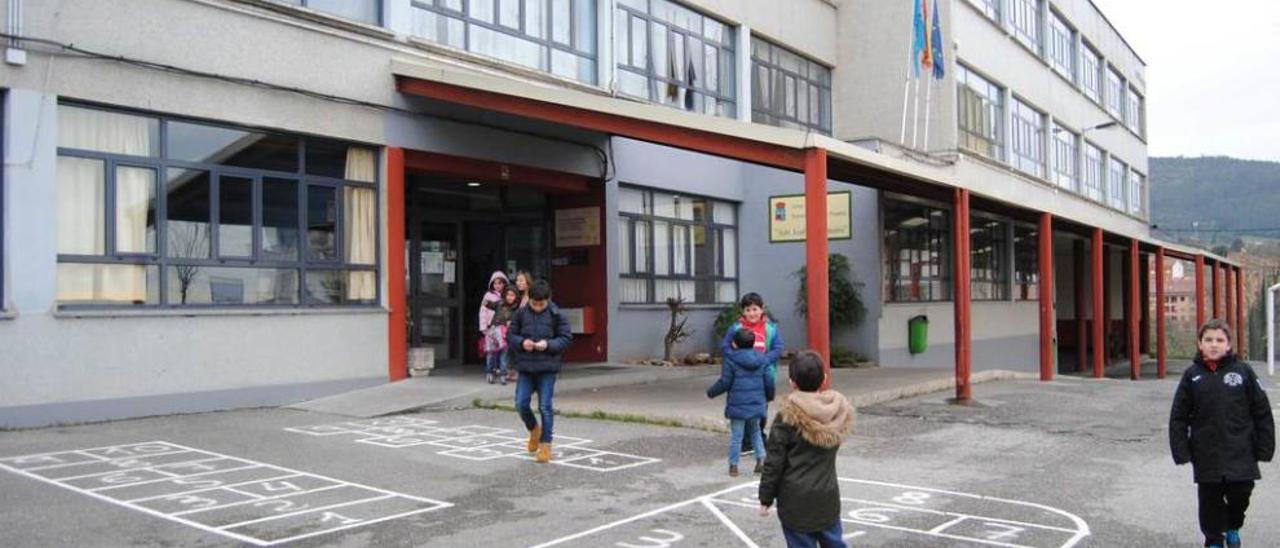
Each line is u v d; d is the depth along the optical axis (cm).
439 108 1521
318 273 1380
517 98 1390
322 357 1362
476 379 1496
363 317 1418
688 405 1296
